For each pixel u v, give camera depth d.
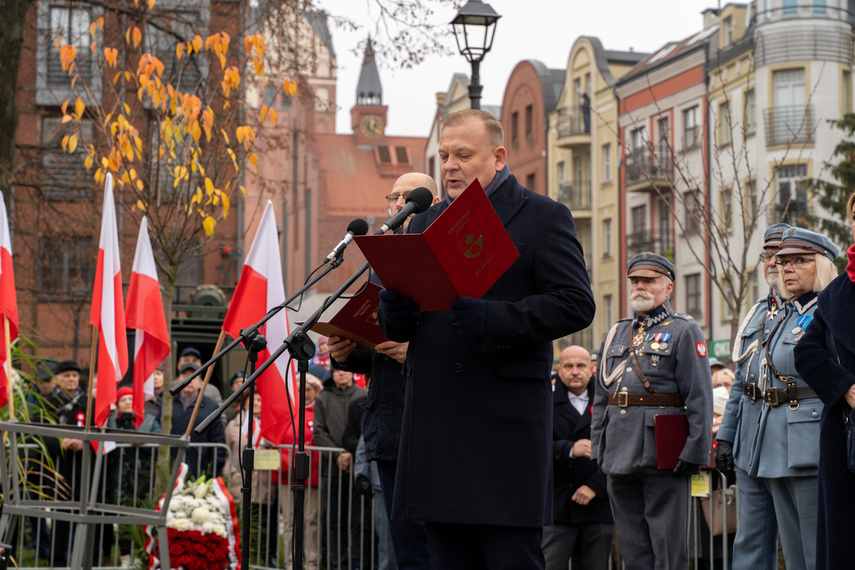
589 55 42.53
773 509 6.11
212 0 14.59
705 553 7.94
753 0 33.62
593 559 7.37
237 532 8.03
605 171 41.75
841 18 32.28
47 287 21.83
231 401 4.61
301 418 4.74
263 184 15.75
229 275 27.86
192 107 9.78
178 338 19.69
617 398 6.71
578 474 7.32
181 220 11.29
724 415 6.43
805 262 5.88
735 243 31.19
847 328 4.59
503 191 3.98
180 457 6.82
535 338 3.68
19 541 8.86
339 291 4.71
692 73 35.25
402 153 75.75
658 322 6.78
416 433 3.78
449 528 3.87
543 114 46.31
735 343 6.37
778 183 31.27
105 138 11.52
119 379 7.01
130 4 13.88
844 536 4.45
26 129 24.00
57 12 16.88
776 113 31.73
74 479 9.37
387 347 4.88
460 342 3.79
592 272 42.41
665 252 36.44
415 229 4.33
